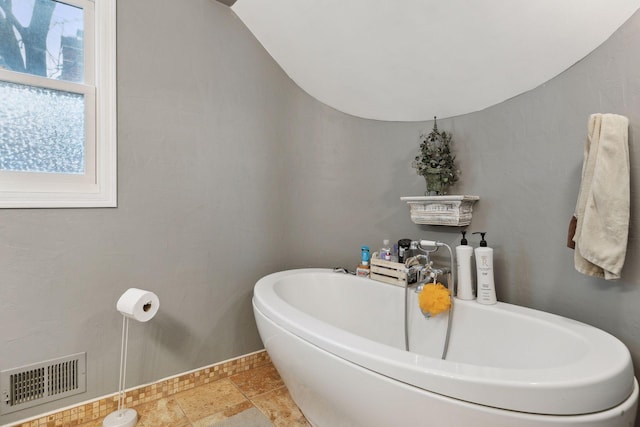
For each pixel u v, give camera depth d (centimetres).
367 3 158
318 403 128
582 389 78
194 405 160
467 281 155
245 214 196
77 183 149
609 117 111
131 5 158
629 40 116
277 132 209
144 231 162
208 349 183
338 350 106
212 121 183
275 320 135
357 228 220
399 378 91
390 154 207
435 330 159
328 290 199
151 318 149
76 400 145
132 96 158
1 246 130
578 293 131
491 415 79
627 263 117
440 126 185
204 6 182
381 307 182
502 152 157
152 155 164
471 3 136
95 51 152
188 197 175
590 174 114
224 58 188
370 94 202
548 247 141
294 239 216
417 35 159
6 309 131
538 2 123
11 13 139
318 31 184
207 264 182
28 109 140
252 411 156
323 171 223
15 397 132
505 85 153
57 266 141
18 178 137
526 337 128
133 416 146
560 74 136
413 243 175
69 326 143
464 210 165
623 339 118
